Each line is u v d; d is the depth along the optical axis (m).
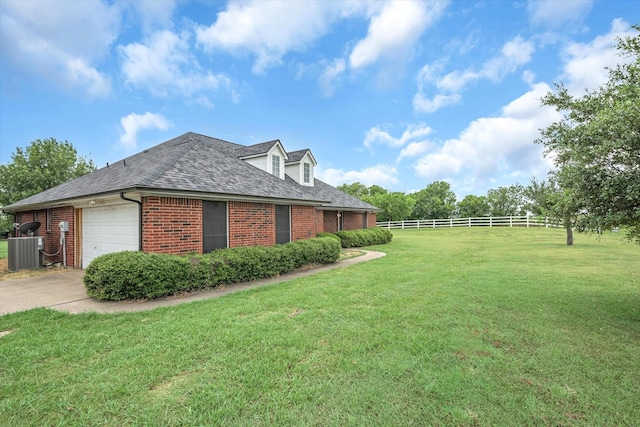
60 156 30.19
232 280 7.86
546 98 5.35
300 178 17.23
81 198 8.83
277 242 11.22
